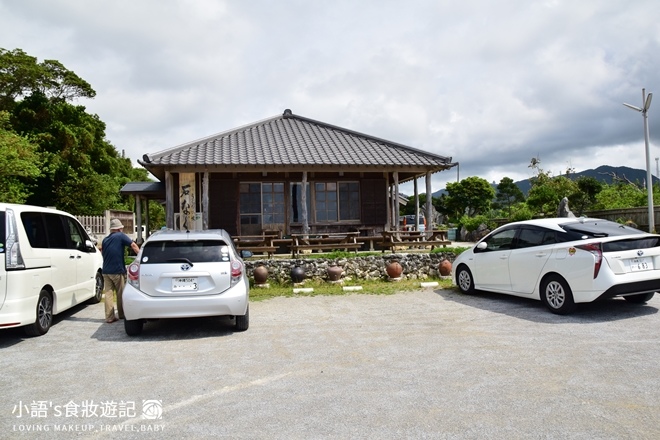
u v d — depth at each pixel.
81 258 7.73
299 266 10.26
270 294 9.07
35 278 5.91
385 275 10.54
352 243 12.44
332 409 3.49
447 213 42.84
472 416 3.31
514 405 3.49
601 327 5.80
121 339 5.90
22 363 4.88
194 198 13.82
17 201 14.18
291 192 14.58
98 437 3.13
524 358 4.65
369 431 3.11
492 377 4.12
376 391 3.85
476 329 5.95
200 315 5.79
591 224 7.04
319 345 5.37
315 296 8.87
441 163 13.51
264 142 14.52
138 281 5.81
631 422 3.15
